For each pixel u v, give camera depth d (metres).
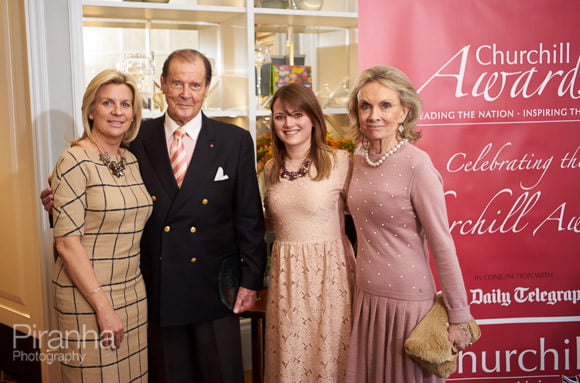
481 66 2.44
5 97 2.77
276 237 2.22
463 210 2.48
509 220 2.50
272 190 2.20
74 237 1.88
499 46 2.44
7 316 3.05
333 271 2.13
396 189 1.95
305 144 2.18
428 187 1.90
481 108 2.45
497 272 2.52
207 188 2.18
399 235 1.98
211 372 2.29
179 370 2.30
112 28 3.14
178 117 2.15
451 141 2.46
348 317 2.15
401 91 1.94
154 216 2.16
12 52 2.67
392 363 2.00
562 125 2.47
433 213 1.90
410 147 1.97
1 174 2.92
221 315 2.26
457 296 1.90
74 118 2.64
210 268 2.21
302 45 3.52
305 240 2.13
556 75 2.45
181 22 3.25
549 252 2.52
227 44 3.22
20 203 2.81
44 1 2.55
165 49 3.25
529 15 2.43
